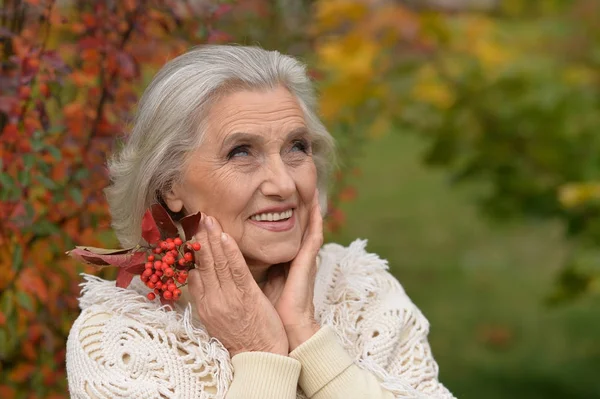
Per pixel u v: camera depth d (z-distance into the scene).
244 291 2.05
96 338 2.03
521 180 4.40
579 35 4.71
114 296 2.10
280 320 2.08
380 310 2.31
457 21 4.44
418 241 8.48
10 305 2.61
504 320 6.62
